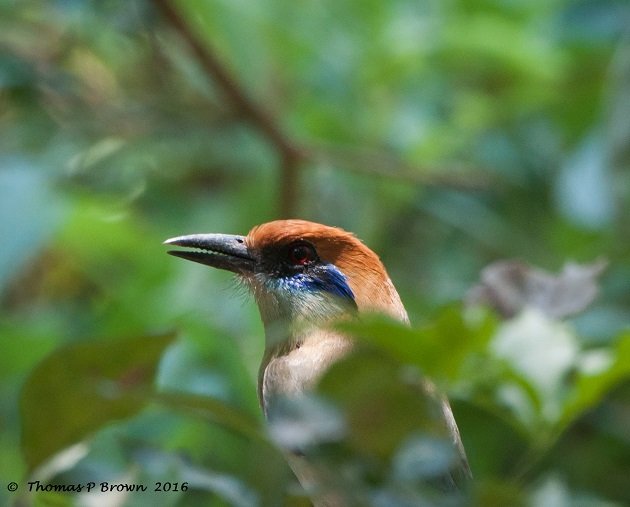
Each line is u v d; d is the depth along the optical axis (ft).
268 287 33.58
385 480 19.31
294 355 31.07
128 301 40.24
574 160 41.83
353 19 47.70
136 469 21.13
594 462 36.50
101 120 47.01
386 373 19.19
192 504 23.57
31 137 46.55
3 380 38.24
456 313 18.94
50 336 38.78
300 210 46.14
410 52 46.44
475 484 18.92
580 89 46.03
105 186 47.60
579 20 44.50
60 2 42.60
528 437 21.30
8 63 42.47
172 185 48.37
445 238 48.11
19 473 35.58
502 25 45.52
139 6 43.60
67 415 19.65
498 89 48.65
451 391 21.03
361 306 32.89
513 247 46.32
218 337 35.60
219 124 47.21
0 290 36.09
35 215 36.60
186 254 34.24
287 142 44.75
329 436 18.94
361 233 47.62
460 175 46.93
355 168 46.03
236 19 47.88
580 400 20.77
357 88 47.88
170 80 47.55
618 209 40.19
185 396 18.30
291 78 48.57
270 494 19.92
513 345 21.20
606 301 37.70
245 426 18.38
